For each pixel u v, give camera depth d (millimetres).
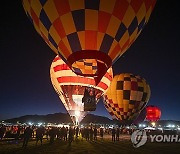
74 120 22562
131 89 24359
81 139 22875
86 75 11500
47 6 10562
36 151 12930
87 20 10250
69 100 21469
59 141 19578
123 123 24969
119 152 13883
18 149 13383
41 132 16078
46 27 11172
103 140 22312
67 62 11336
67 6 10164
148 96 25672
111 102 25188
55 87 22953
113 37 10711
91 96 11883
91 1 9969
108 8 10117
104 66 11031
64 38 10797
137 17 10945
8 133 19344
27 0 11258
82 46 10672
